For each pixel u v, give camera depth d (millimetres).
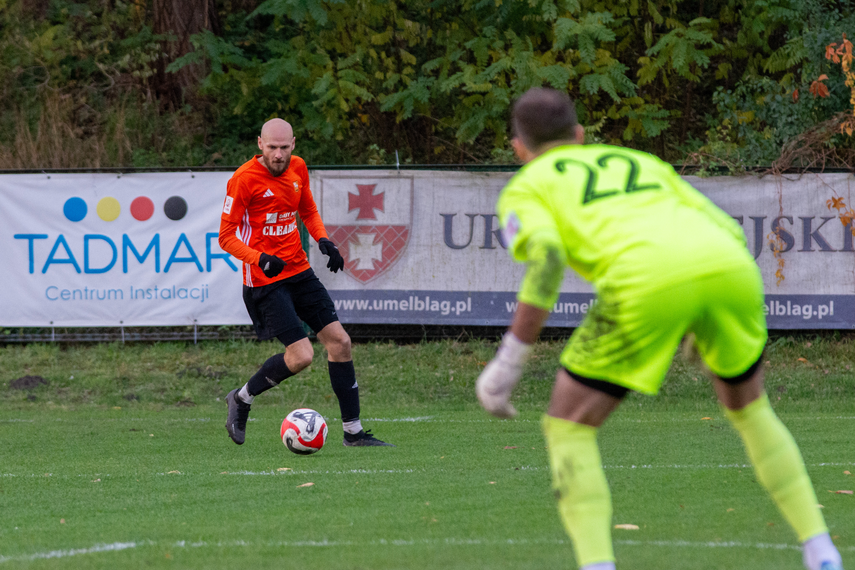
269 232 25250
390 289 42969
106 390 40312
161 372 42312
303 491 19266
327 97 54812
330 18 57188
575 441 10438
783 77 56031
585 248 10297
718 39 62312
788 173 42594
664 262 9953
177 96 63938
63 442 28266
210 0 62594
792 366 42312
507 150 53750
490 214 42844
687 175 43156
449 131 62188
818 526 11047
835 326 42406
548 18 52375
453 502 17781
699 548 13531
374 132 62406
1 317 43031
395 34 61062
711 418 33312
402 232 42938
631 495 18297
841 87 52344
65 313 42969
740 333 10641
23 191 42906
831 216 42375
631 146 61125
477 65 55344
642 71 57062
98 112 62062
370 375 41781
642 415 34375
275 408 37531
